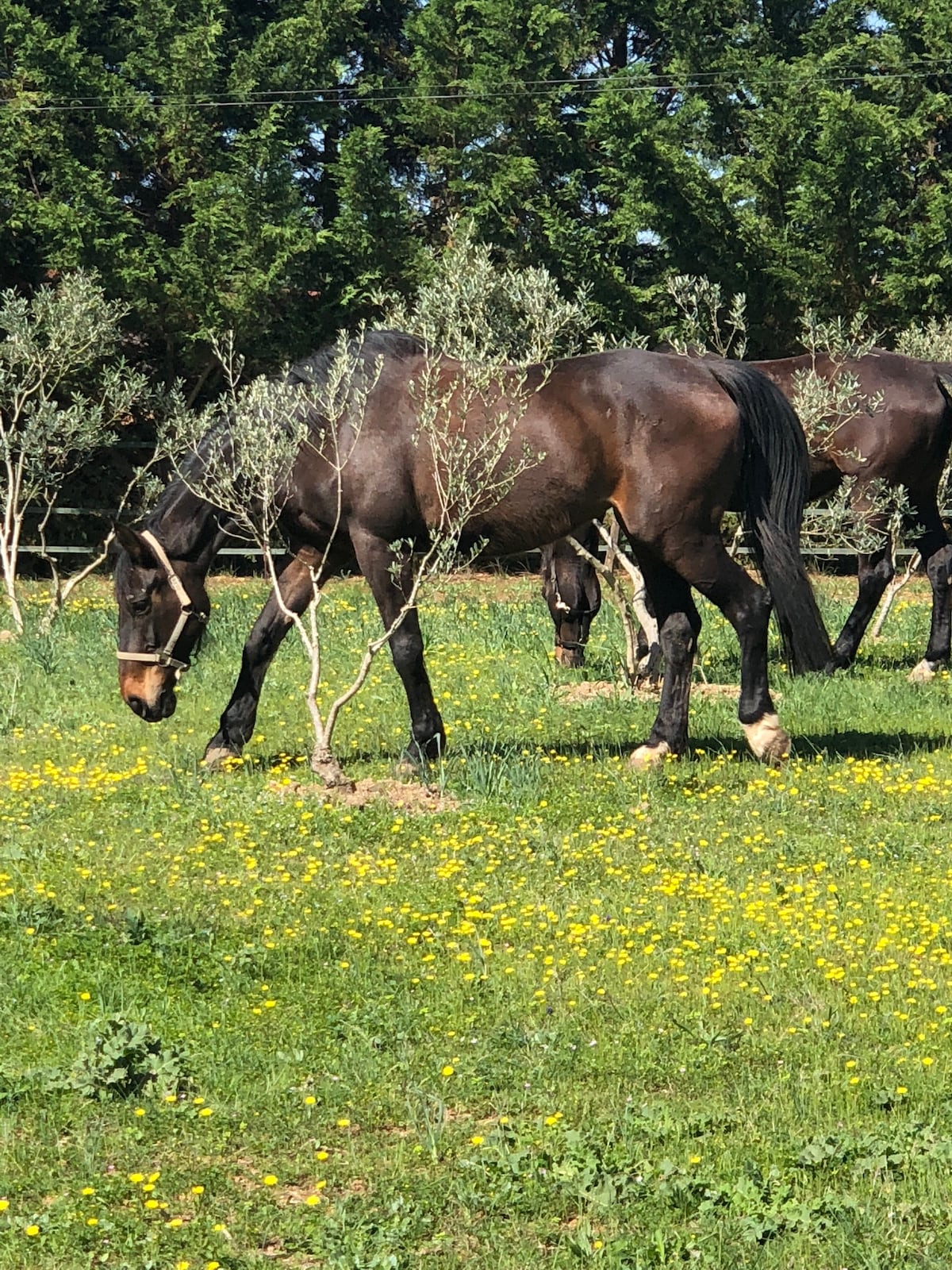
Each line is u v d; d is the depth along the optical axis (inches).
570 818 341.7
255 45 1057.5
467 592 776.3
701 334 682.2
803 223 1016.2
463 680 510.9
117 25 1090.7
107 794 359.3
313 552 390.6
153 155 1038.4
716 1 1147.3
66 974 246.1
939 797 357.1
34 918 266.8
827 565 951.0
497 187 994.1
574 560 523.2
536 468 368.8
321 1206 183.5
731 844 320.8
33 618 645.3
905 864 307.0
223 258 964.0
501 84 1032.8
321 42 1063.6
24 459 685.9
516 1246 174.1
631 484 370.0
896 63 1059.3
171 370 992.2
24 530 931.3
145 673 387.9
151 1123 201.9
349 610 655.8
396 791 359.9
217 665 525.7
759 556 385.1
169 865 305.7
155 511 389.1
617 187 1012.5
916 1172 185.5
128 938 260.8
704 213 965.8
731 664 531.5
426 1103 206.8
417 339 386.0
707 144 1108.5
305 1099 207.6
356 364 375.6
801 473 381.7
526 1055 221.8
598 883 296.5
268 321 978.1
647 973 251.9
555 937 269.9
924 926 266.1
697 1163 189.9
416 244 987.9
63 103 982.4
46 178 967.0
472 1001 241.8
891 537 520.1
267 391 374.3
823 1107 204.1
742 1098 207.3
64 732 436.1
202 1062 218.7
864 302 1006.4
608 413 368.5
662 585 389.4
